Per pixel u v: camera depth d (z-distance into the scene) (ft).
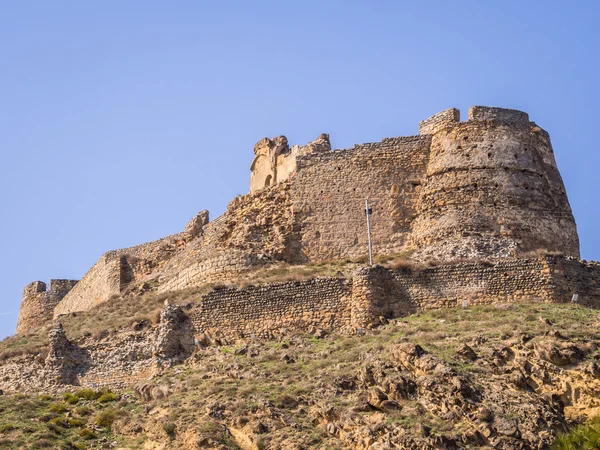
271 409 162.40
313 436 155.33
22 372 206.28
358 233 221.66
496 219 211.20
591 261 199.11
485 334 172.86
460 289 194.29
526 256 201.87
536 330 171.73
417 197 221.25
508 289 193.16
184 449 159.94
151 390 185.47
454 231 211.00
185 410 170.40
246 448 157.58
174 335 201.57
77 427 178.09
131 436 172.04
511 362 163.84
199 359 194.70
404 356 165.17
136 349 202.90
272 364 181.98
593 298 195.42
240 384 176.04
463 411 153.48
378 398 157.69
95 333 210.59
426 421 152.66
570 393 158.71
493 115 221.05
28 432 173.88
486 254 204.95
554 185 220.02
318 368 175.22
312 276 206.08
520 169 216.54
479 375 160.76
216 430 160.86
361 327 191.72
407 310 194.49
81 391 193.77
